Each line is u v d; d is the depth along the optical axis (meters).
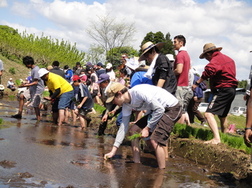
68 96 9.84
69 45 50.19
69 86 9.89
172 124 5.07
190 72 7.84
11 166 4.27
